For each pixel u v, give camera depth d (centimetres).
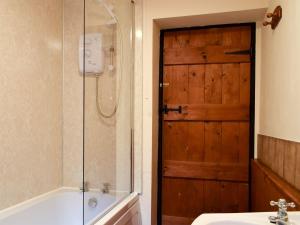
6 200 164
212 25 226
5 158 163
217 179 226
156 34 226
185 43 233
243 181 221
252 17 208
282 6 143
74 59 221
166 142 237
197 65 230
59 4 219
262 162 192
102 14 204
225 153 225
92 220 156
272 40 167
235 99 223
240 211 221
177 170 235
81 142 221
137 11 218
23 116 178
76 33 221
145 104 216
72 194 210
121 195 202
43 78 199
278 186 123
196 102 231
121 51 214
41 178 198
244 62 221
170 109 236
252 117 219
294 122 119
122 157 210
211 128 228
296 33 118
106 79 206
